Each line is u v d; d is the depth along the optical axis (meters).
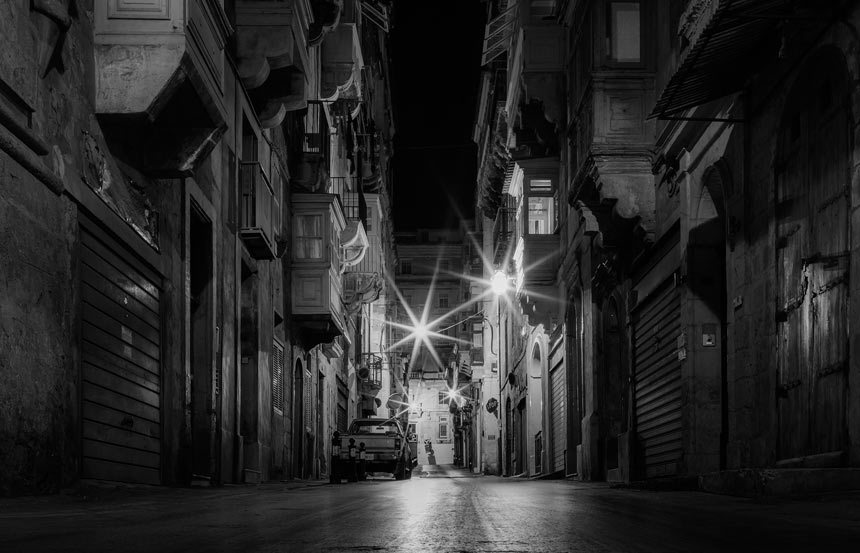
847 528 5.29
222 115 12.24
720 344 14.63
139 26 10.50
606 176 18.00
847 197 9.23
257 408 18.95
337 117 31.38
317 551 3.91
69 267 9.37
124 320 11.38
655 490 12.74
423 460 93.69
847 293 9.20
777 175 11.13
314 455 27.83
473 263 64.56
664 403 16.70
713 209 14.65
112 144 10.98
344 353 37.59
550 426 30.84
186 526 5.42
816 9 9.46
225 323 16.38
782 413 10.91
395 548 4.05
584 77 19.88
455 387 71.44
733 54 10.88
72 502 8.18
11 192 8.04
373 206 41.72
